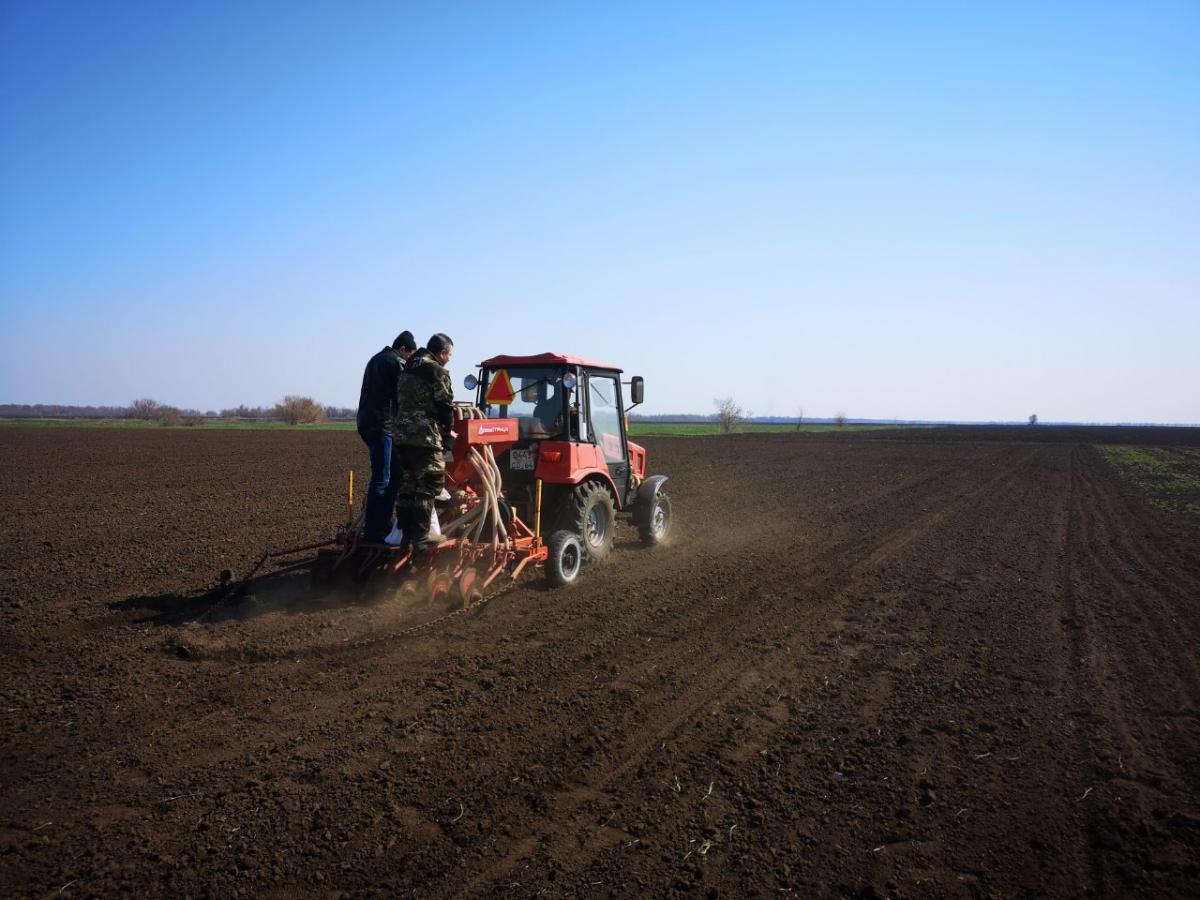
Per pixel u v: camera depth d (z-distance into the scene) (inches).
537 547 293.9
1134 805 148.6
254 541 392.5
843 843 135.5
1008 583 324.2
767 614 275.1
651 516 389.4
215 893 118.8
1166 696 201.5
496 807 144.5
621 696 197.8
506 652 228.7
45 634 236.2
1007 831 139.8
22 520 464.8
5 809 140.9
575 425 328.8
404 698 193.3
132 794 146.6
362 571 269.0
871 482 741.9
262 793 147.3
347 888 121.0
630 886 122.5
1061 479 779.4
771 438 1731.1
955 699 199.2
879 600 295.6
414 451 266.7
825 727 182.1
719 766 161.9
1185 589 315.6
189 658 217.9
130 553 361.4
